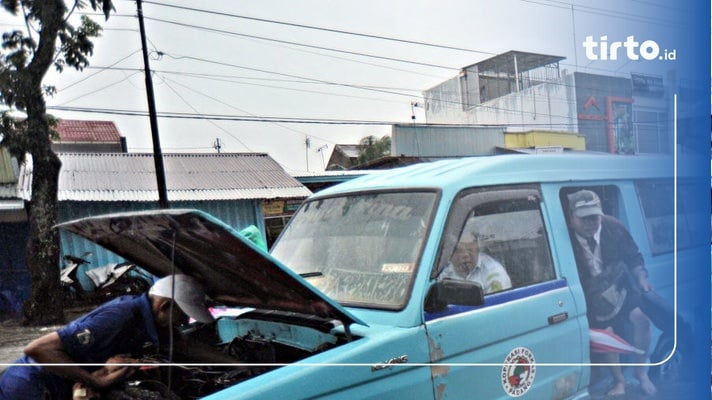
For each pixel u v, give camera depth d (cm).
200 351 226
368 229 243
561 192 267
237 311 265
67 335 195
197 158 912
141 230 204
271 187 871
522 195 250
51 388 195
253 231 474
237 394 154
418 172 262
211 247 191
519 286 231
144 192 746
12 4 357
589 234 265
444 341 197
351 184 288
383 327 195
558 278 246
